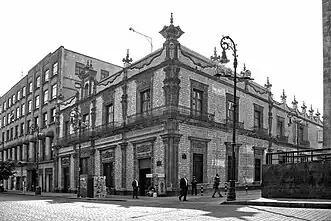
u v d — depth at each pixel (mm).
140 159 30609
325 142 19297
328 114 19297
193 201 21141
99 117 37781
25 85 60938
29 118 58219
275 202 15742
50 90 51375
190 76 29609
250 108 37406
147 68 30891
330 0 19844
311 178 17953
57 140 46969
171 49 28484
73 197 31281
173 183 26844
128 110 32719
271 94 41750
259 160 37375
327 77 19484
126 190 31656
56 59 50688
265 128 39719
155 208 16375
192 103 29641
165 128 27688
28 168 55906
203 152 29828
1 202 23516
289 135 45938
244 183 34188
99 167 36406
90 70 40562
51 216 13523
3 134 70750
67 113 45625
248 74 37844
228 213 12922
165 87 28062
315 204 14484
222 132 32094
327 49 19641
